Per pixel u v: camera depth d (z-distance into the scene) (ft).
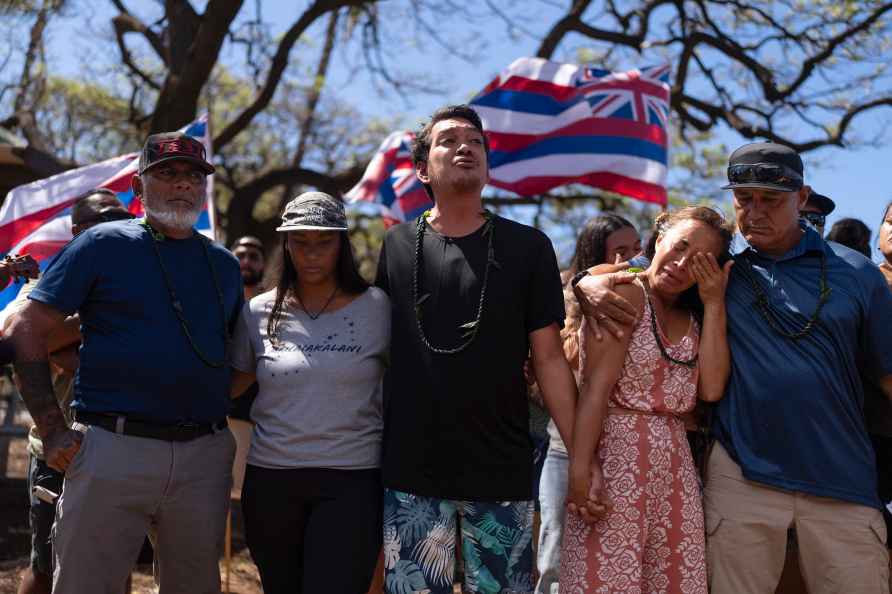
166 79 45.73
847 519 11.57
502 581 11.55
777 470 11.64
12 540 24.71
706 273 11.96
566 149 26.63
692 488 12.00
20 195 22.47
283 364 12.41
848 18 46.44
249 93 67.56
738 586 11.82
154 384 11.99
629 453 11.77
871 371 12.31
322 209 12.48
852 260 12.19
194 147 12.65
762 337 11.99
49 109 63.98
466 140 12.16
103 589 11.93
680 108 49.55
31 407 11.75
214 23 41.98
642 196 26.61
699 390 12.25
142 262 12.33
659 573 11.78
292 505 12.24
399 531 11.66
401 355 11.91
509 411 11.69
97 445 11.82
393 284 12.16
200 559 12.48
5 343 11.87
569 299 15.52
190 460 12.25
